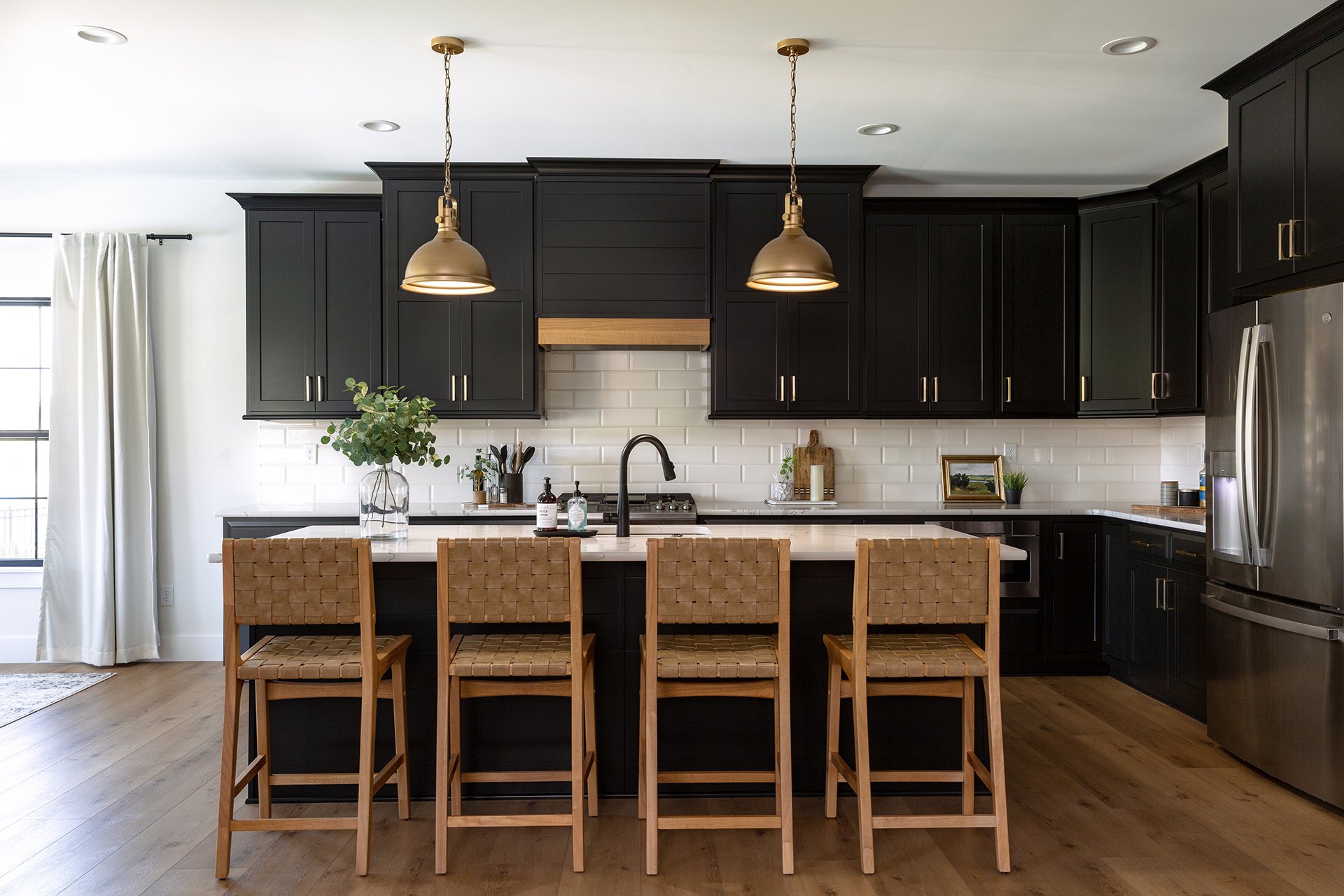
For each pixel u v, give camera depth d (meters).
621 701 3.13
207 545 5.14
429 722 3.12
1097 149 4.47
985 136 4.29
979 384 4.98
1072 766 3.47
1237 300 3.57
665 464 3.26
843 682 3.00
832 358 4.88
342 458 5.16
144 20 3.07
